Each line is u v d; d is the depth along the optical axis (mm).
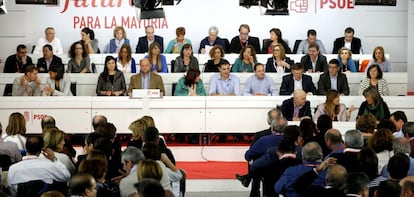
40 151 7629
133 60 14391
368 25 17891
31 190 7379
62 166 7582
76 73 13578
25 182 7391
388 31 17906
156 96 12172
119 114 12180
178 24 17672
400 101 12414
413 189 5945
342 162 7527
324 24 17828
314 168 7238
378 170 7676
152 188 5551
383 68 14578
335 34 17859
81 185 6188
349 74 13812
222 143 12445
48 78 13109
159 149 7617
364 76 13789
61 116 12188
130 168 7336
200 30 17734
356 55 15531
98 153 7246
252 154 8820
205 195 10523
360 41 16656
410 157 7859
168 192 6742
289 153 7957
